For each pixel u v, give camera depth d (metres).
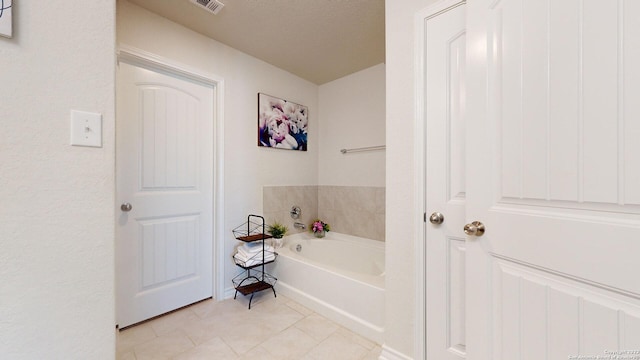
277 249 2.49
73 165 0.87
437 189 1.26
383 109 2.64
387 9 1.43
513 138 0.89
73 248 0.87
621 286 0.66
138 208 1.84
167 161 1.98
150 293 1.90
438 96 1.26
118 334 1.71
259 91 2.53
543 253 0.81
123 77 1.76
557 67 0.77
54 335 0.84
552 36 0.78
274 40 2.18
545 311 0.81
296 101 2.92
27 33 0.78
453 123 1.22
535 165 0.83
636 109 0.63
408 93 1.35
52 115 0.83
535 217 0.83
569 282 0.76
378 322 1.66
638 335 0.64
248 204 2.44
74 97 0.87
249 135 2.44
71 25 0.86
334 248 2.76
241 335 1.71
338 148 3.02
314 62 2.61
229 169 2.29
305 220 3.01
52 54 0.83
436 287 1.27
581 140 0.73
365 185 2.79
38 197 0.81
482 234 0.98
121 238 1.77
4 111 0.76
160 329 1.78
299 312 2.01
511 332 0.90
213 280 2.24
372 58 2.53
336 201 3.02
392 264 1.41
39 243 0.81
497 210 0.93
